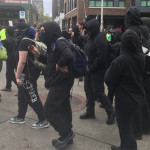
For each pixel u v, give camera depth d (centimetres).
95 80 406
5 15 4125
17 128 388
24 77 371
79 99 560
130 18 354
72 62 312
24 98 397
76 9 3331
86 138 357
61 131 317
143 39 363
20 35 377
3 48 549
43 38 306
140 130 355
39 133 371
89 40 420
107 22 3259
